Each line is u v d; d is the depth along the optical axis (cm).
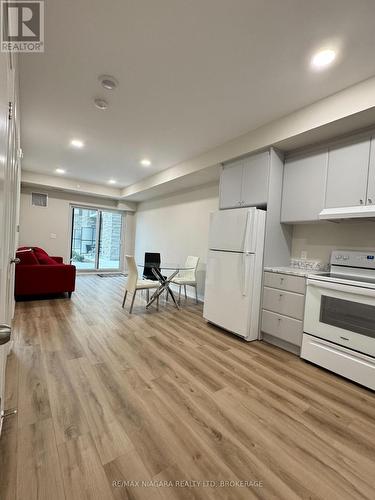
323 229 296
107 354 243
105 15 163
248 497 113
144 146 382
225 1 150
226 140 343
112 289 545
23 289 402
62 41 186
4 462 122
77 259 732
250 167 318
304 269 296
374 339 201
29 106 280
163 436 145
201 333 312
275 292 284
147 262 535
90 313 369
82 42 187
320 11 152
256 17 159
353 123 230
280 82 221
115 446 136
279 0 147
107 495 110
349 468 130
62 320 331
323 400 188
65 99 265
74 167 517
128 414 162
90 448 134
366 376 204
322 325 235
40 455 128
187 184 511
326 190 262
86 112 290
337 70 201
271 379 214
